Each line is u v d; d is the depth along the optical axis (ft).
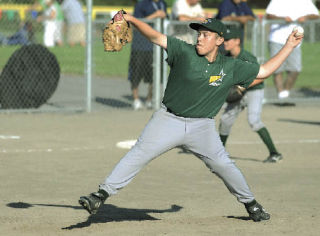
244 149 107.55
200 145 58.95
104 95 172.14
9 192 77.20
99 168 91.56
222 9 150.71
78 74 215.51
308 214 67.72
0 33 245.24
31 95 145.18
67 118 137.39
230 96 90.17
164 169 92.07
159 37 56.39
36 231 59.62
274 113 148.66
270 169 93.25
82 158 98.02
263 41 155.84
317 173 90.94
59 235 58.03
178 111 57.57
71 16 227.20
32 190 78.48
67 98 165.27
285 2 154.71
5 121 131.85
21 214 67.10
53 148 105.29
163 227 60.75
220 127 94.79
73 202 73.05
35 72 145.48
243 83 59.06
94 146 107.55
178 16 151.94
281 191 80.12
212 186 82.48
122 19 54.80
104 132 121.08
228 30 87.81
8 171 88.58
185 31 150.10
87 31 144.87
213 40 56.18
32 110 142.72
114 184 57.52
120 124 130.62
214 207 71.87
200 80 56.65
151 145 57.77
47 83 147.02
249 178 87.40
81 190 78.95
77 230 59.98
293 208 71.10
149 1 146.82
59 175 86.89
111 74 220.23
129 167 57.77
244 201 62.39
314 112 151.12
